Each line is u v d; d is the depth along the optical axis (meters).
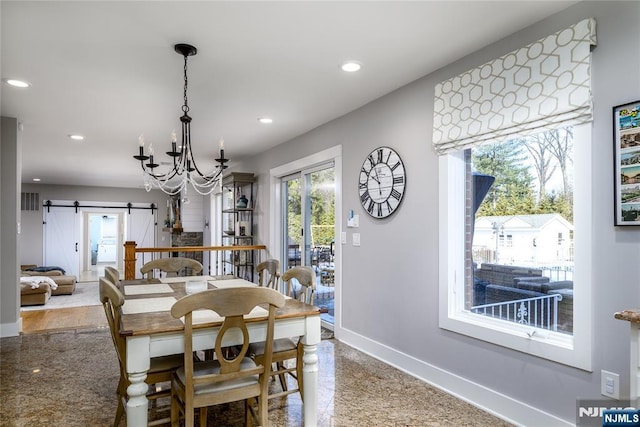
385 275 3.33
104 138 4.86
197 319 1.92
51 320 5.02
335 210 4.07
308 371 2.14
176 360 2.10
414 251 3.02
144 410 1.77
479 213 2.67
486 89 2.44
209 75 2.92
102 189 10.26
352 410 2.44
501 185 2.51
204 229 9.67
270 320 1.89
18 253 4.14
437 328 2.81
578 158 1.98
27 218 9.52
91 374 3.03
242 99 3.47
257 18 2.12
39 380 2.90
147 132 4.59
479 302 2.66
